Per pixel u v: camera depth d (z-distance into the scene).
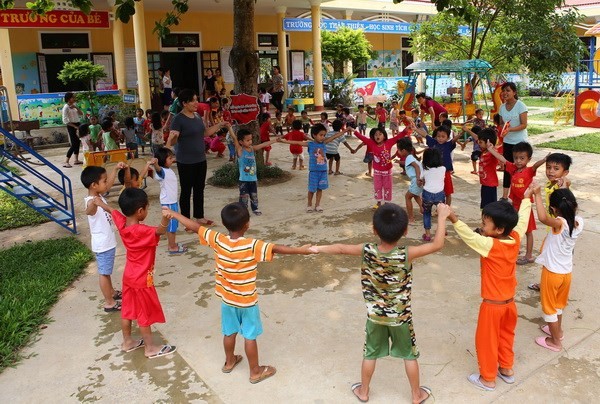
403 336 3.28
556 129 16.05
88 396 3.64
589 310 4.52
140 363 4.01
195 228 3.72
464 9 8.67
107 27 14.55
